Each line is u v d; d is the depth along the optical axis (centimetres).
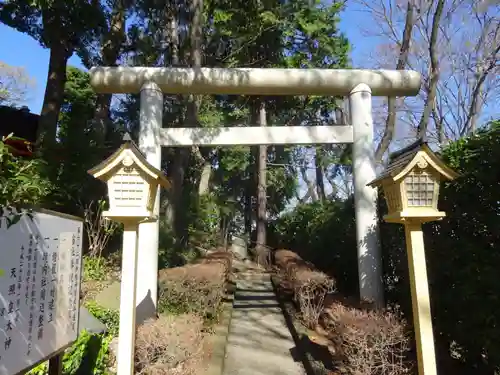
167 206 935
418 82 602
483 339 335
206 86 591
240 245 1795
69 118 1085
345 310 423
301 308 625
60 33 878
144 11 970
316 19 1020
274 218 2098
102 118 960
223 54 1012
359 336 349
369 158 574
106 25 927
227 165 1653
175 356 368
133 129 1305
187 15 920
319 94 615
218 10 863
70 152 765
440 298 399
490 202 354
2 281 203
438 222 423
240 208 2306
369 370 336
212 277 616
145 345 362
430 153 307
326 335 525
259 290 971
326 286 636
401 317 472
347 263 723
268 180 1864
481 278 336
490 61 1124
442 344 429
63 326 279
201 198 1431
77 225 314
